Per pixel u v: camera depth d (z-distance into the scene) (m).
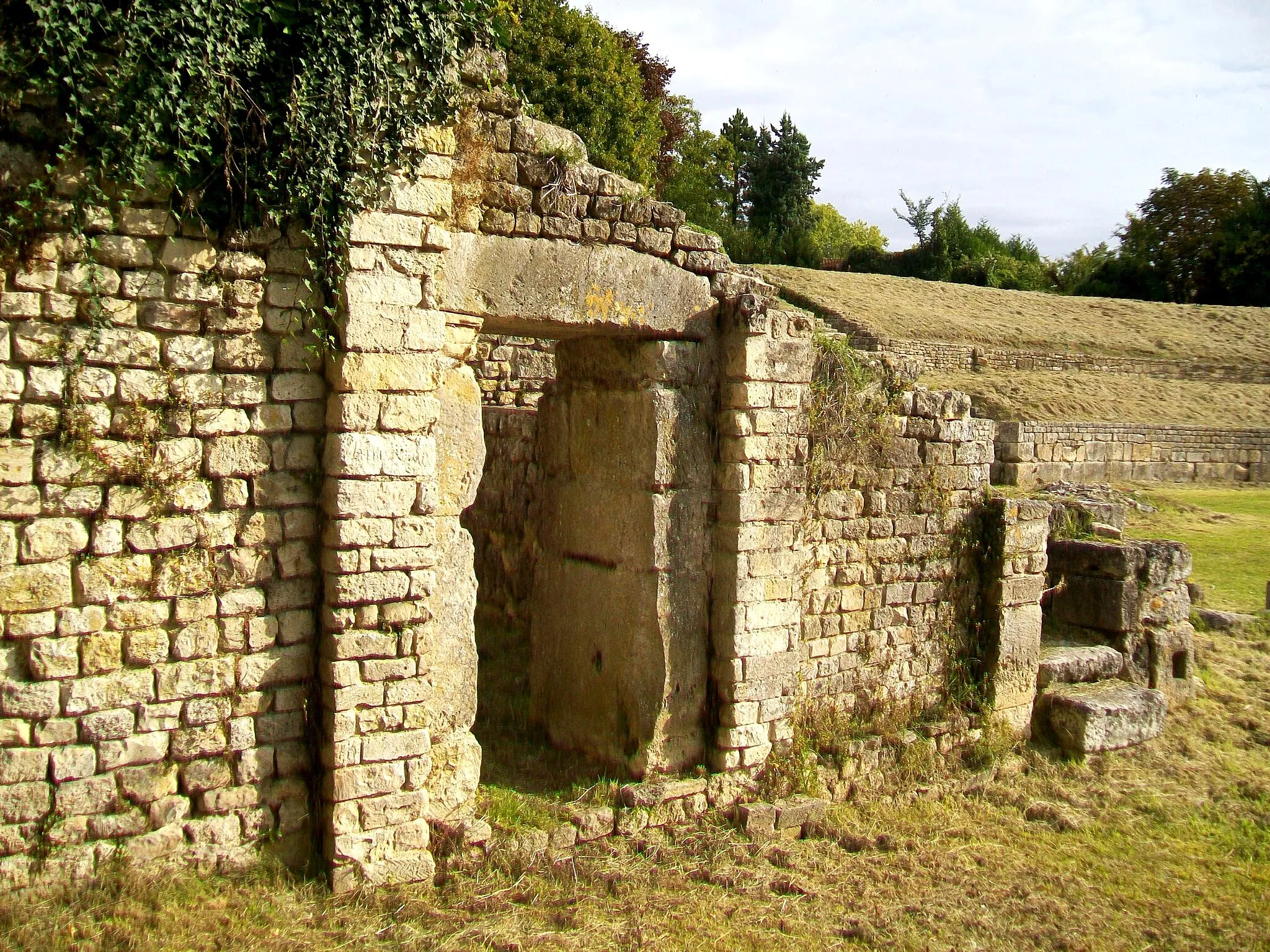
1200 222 53.09
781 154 55.72
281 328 5.23
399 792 5.48
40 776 4.73
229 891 5.07
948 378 31.73
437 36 5.44
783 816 6.84
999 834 7.39
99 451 4.80
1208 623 12.98
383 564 5.37
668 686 6.84
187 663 5.08
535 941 5.21
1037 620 8.93
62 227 4.68
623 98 29.56
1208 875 7.04
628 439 7.02
